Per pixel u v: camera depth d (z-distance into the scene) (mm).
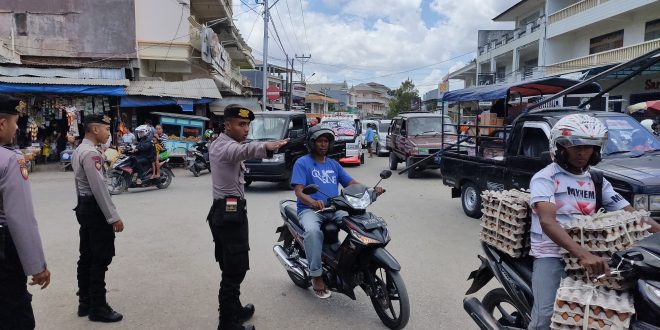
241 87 33875
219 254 3971
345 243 4117
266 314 4340
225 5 25969
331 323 4160
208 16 26859
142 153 11656
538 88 9375
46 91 15492
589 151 2709
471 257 6168
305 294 4848
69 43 18234
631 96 20359
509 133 7793
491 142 8984
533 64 34156
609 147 6254
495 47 37219
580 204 2807
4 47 15805
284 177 11906
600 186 2895
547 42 28438
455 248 6602
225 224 3713
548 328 2680
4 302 2697
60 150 16781
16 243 2680
